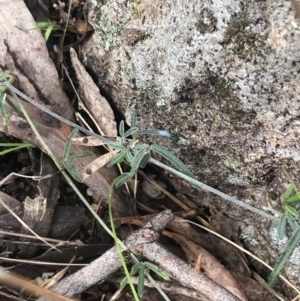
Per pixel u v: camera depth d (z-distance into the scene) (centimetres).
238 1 15
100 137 19
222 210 21
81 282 19
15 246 21
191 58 17
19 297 20
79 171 21
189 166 20
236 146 18
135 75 19
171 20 17
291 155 17
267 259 21
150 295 20
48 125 21
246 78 16
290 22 14
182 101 18
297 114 16
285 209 17
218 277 20
